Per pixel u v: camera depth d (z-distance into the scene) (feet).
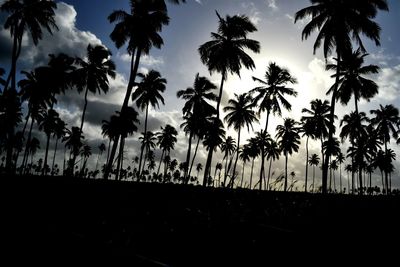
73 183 61.77
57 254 24.27
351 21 73.41
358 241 28.99
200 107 134.21
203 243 30.19
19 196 49.80
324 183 66.80
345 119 142.72
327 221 36.04
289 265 25.00
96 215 39.88
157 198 49.70
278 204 45.03
